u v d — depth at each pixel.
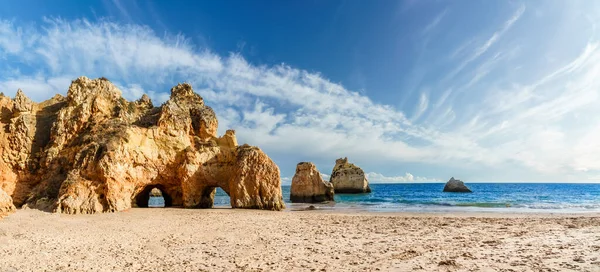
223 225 24.08
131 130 36.44
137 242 17.52
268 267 12.27
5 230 19.89
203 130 44.22
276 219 27.97
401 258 13.06
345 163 100.94
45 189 33.88
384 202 58.72
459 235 18.72
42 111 41.03
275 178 41.91
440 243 16.20
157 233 20.39
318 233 20.44
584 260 11.42
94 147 33.66
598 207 43.56
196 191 40.53
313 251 15.02
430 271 10.87
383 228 22.31
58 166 35.31
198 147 42.41
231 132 45.50
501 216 30.72
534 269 10.56
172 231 21.19
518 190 119.38
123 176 33.84
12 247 15.77
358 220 27.19
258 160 41.78
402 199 68.50
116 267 12.41
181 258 13.91
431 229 21.47
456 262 11.88
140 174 36.62
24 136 36.81
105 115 40.09
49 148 36.34
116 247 16.20
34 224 22.55
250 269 12.02
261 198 40.78
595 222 23.67
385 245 16.08
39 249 15.45
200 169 40.72
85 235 19.31
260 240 18.14
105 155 32.34
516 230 20.08
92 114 39.47
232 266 12.50
